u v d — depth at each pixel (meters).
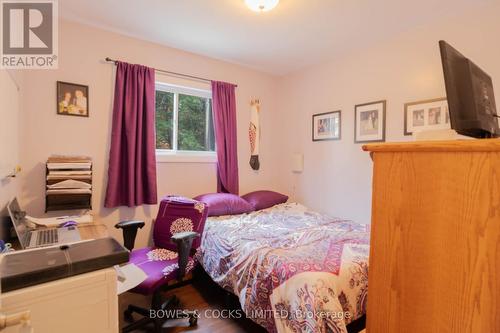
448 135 1.09
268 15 2.22
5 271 0.68
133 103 2.55
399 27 2.41
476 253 0.65
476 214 0.65
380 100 2.67
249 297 1.71
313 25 2.38
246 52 3.00
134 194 2.56
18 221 1.64
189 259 1.93
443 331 0.71
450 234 0.69
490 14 2.01
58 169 2.12
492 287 0.63
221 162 3.15
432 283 0.73
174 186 2.95
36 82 2.19
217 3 2.07
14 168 1.72
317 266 1.52
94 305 0.78
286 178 3.73
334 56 3.07
